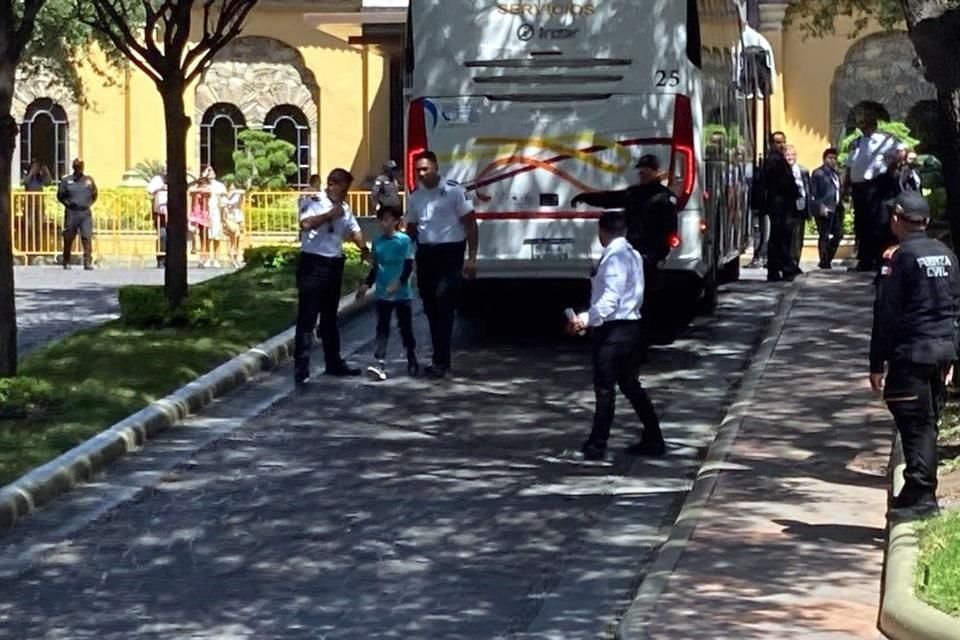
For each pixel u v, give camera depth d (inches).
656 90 823.1
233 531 516.1
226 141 1843.0
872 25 1728.6
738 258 1163.9
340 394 749.9
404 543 499.5
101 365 773.3
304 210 778.8
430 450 633.0
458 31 832.9
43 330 997.8
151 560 483.8
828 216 1286.9
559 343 888.3
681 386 754.8
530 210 832.9
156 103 1836.9
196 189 1603.1
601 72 824.3
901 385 467.2
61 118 1835.6
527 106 831.1
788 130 1754.4
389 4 1800.0
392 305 779.4
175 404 691.4
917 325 464.4
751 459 577.9
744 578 428.5
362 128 1850.4
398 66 1836.9
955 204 573.3
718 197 940.6
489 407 714.8
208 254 1609.3
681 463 606.2
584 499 553.6
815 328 880.9
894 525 462.3
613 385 609.6
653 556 482.0
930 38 544.1
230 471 599.8
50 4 1478.8
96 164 1834.4
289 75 1851.6
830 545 462.0
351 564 476.7
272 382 783.1
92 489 572.1
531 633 407.5
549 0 826.2
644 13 822.5
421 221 775.7
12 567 477.1
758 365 772.6
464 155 836.6
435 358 785.6
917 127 1737.2
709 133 871.7
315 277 770.8
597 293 608.1
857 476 551.5
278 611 430.0
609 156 825.5
